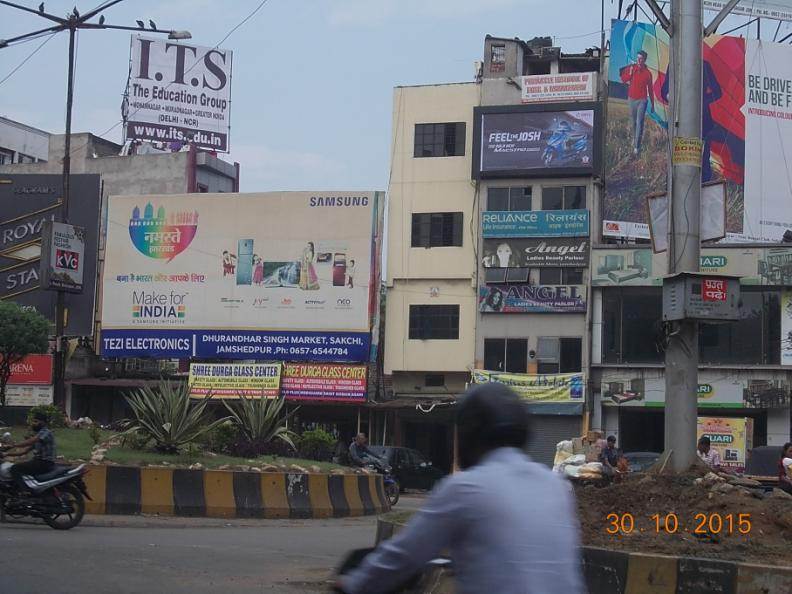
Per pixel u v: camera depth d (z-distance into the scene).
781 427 36.06
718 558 9.09
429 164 41.44
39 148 63.91
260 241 42.12
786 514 10.11
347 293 41.00
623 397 37.62
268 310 41.69
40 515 13.31
